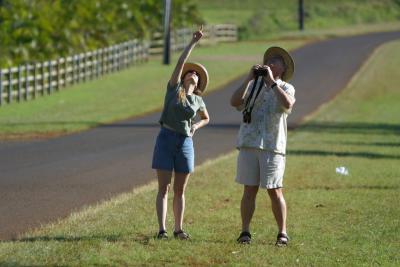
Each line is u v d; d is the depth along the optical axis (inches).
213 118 3262.8
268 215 1318.9
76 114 3223.4
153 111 3393.2
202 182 1660.9
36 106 3501.5
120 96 3922.2
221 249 1061.8
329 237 1170.6
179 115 1104.8
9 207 1405.0
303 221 1288.1
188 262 992.9
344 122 3255.4
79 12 5108.3
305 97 4188.0
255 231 1194.0
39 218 1309.1
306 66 5674.2
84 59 4566.9
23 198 1492.4
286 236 1110.4
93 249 1026.1
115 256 1000.2
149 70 5290.4
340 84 4761.3
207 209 1366.9
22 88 3801.7
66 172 1830.7
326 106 3826.3
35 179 1723.7
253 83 1085.8
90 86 4350.4
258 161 1088.8
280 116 1084.5
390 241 1164.5
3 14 4402.1
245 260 1012.5
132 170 1871.3
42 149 2268.7
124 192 1566.2
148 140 2496.3
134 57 5639.8
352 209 1405.0
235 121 3166.8
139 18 6304.1
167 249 1048.2
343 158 2172.7
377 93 4453.7
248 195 1104.2
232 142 2539.4
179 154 1112.8
